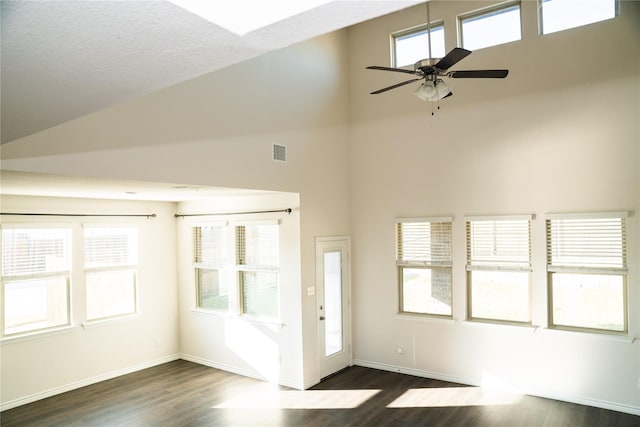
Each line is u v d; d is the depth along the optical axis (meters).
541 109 5.34
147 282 6.69
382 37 6.53
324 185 6.25
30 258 5.40
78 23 1.26
